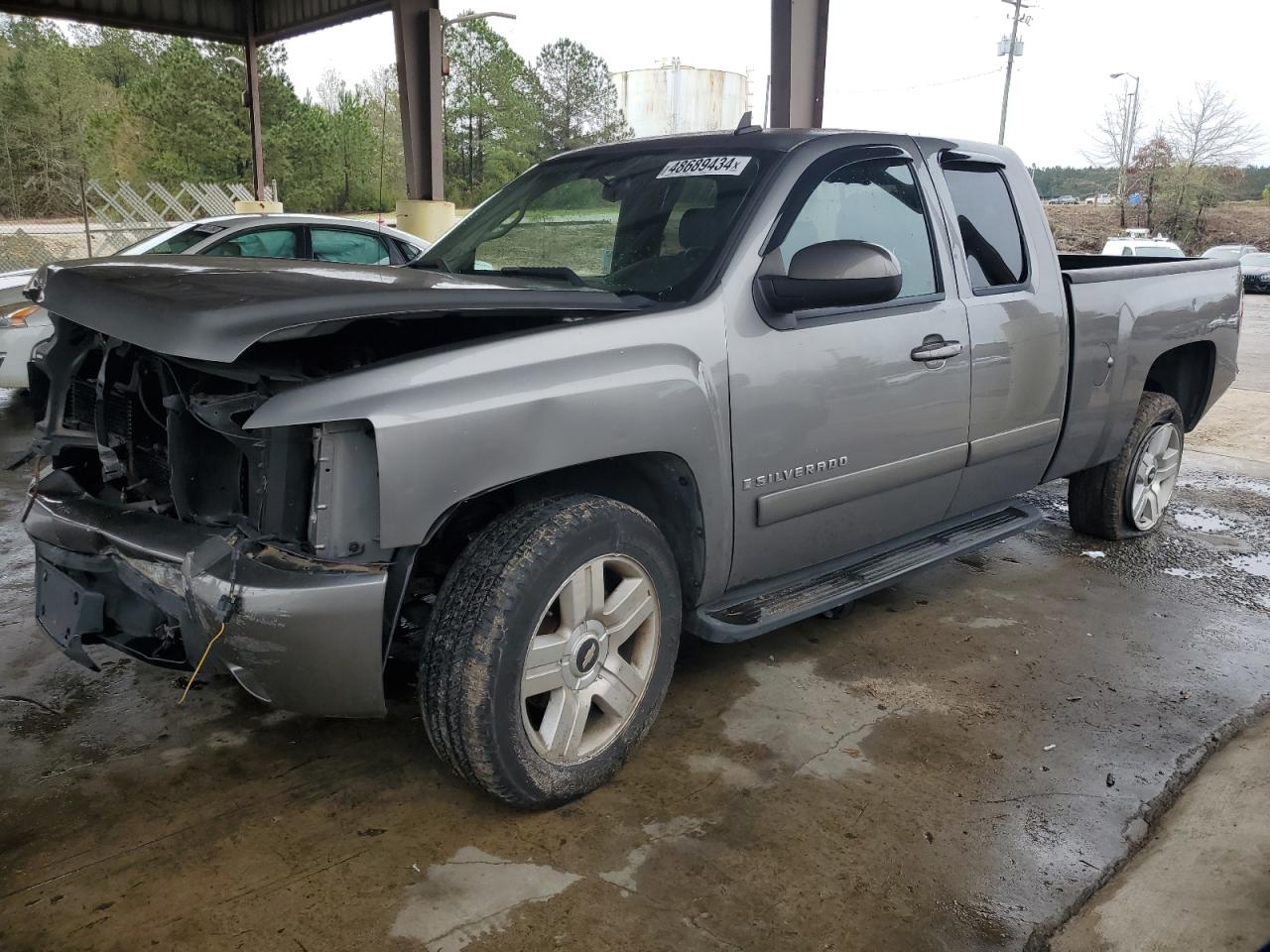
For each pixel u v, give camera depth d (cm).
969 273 350
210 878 226
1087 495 477
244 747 283
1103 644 367
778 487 288
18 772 268
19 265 1723
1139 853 243
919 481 337
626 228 308
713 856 237
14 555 439
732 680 330
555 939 208
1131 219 5269
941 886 228
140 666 333
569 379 234
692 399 258
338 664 214
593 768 256
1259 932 210
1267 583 436
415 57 1232
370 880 226
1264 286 2653
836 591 320
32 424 702
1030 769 279
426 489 212
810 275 265
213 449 243
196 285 237
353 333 233
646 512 286
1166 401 470
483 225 352
